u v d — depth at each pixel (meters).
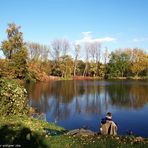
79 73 120.62
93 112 30.19
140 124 23.70
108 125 12.61
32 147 8.77
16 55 63.47
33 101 38.41
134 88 59.62
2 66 54.44
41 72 89.31
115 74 115.88
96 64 120.25
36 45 101.06
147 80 97.88
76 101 39.44
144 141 10.31
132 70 116.19
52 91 53.62
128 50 118.56
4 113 14.43
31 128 11.73
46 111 30.05
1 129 10.34
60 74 110.38
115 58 117.25
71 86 67.38
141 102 36.97
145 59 116.25
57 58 110.44
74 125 23.50
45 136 10.34
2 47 63.50
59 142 9.66
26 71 68.75
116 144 9.57
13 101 15.09
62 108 32.56
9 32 64.19
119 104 35.78
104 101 39.12
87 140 10.12
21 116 15.30
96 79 109.06
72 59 114.88
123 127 22.62
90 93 50.66
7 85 15.20
